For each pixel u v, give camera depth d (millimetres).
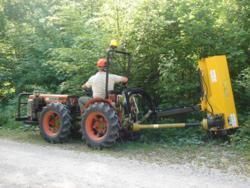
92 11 13359
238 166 7312
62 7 12453
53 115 9828
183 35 10070
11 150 8586
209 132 9430
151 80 10766
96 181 6227
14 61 14148
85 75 11172
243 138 8852
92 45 11078
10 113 12367
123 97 9242
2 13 15656
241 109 10156
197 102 10227
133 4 10484
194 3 10070
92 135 9047
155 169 7051
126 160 7758
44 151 8570
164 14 10352
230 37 9930
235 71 10141
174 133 9828
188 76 10352
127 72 10172
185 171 6938
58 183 6098
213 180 6383
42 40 13781
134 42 10547
